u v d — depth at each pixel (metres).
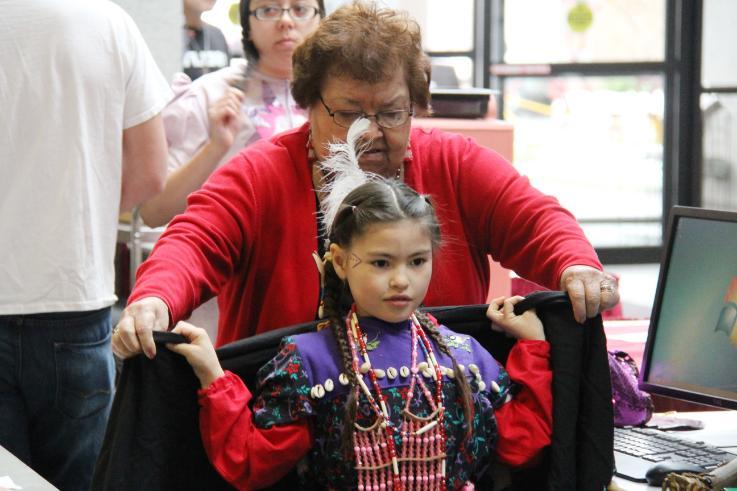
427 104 4.61
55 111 5.83
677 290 5.39
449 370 4.15
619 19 18.34
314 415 4.04
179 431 3.97
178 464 4.00
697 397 5.28
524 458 4.26
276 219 4.59
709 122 18.81
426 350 4.18
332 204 4.21
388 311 4.04
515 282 9.13
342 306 4.36
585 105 18.56
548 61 18.28
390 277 4.01
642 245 19.00
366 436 3.98
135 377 3.89
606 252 18.97
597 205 18.88
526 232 4.62
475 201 4.75
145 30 7.88
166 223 7.19
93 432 6.06
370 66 4.29
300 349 4.06
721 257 5.24
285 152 4.67
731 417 6.18
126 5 7.80
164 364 3.89
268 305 4.59
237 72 7.38
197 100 7.27
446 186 4.75
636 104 18.59
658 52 18.53
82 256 5.90
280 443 3.96
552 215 4.60
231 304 4.77
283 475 4.09
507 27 18.11
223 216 4.45
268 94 7.38
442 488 4.02
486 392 4.25
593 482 4.34
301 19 7.26
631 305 16.17
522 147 18.53
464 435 4.10
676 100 18.72
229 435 3.91
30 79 5.79
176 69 7.99
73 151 5.87
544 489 4.43
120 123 6.09
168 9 7.93
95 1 6.04
